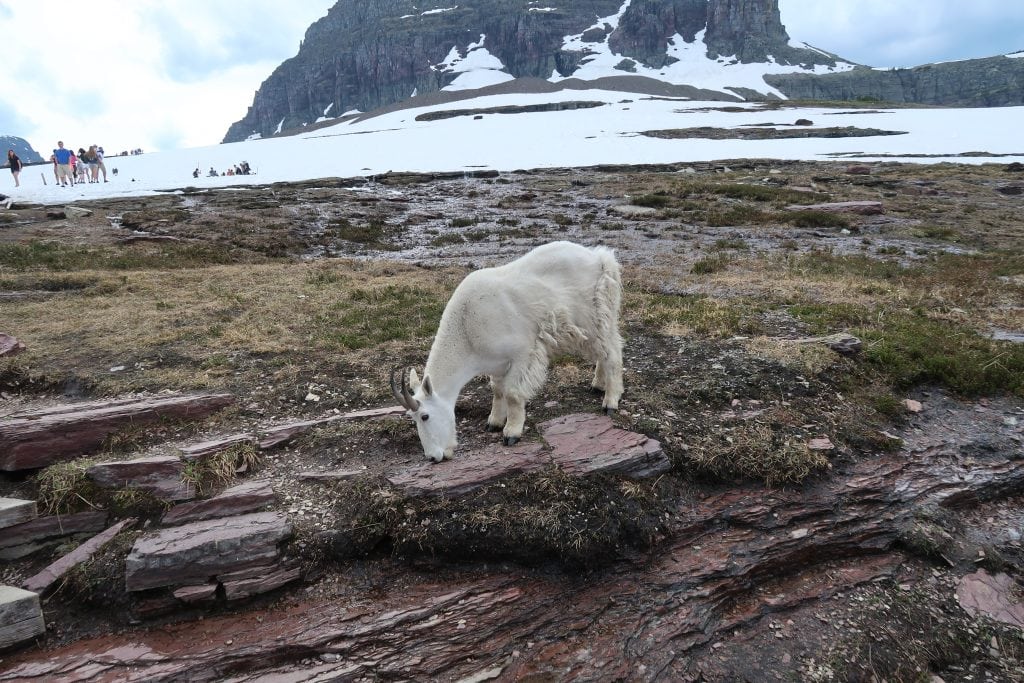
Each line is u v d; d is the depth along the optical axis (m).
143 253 16.67
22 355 8.31
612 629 4.80
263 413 7.04
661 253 16.73
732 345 8.48
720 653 4.67
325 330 9.62
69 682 4.27
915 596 5.18
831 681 4.48
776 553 5.35
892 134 61.09
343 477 5.81
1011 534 5.76
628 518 5.39
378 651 4.54
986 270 13.81
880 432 6.70
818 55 198.00
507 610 4.89
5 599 4.53
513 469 5.74
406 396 5.38
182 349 8.73
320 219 23.45
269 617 4.77
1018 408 7.26
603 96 118.00
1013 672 4.68
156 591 4.80
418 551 5.22
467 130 78.69
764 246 17.56
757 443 6.26
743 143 56.09
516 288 6.07
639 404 6.98
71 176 39.84
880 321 9.62
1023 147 47.78
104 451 6.21
